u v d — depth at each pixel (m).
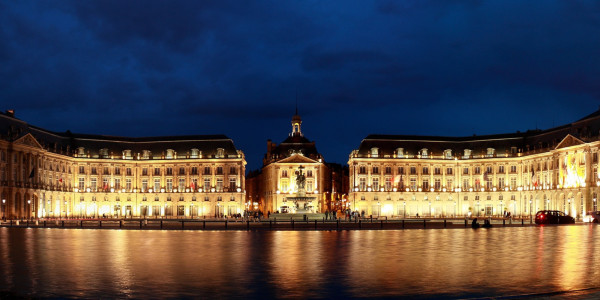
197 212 134.38
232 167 134.88
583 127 106.75
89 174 131.12
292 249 37.06
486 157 133.62
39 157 113.88
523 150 129.50
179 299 19.89
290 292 21.09
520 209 127.44
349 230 62.03
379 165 136.88
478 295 20.16
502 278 23.73
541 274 24.75
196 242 43.56
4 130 103.56
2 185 100.31
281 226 68.62
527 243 41.25
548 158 118.12
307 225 70.50
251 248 37.88
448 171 138.00
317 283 22.92
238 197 134.00
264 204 157.50
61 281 23.52
